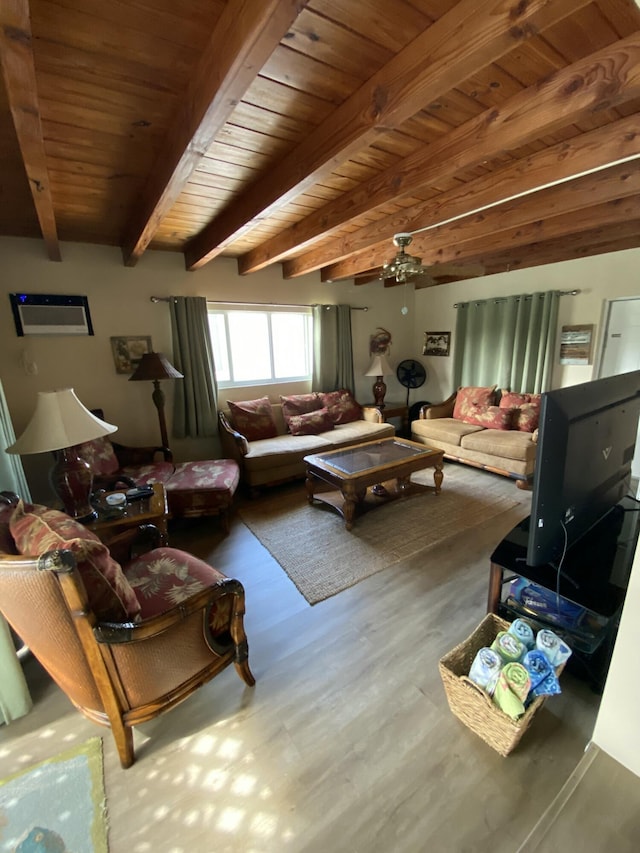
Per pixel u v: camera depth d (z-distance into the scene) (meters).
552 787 1.15
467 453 3.94
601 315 3.66
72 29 1.09
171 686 1.28
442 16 1.06
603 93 1.23
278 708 1.43
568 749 1.25
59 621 1.06
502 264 4.29
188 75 1.32
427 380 5.50
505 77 1.35
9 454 1.65
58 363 3.11
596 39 1.18
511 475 3.54
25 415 3.01
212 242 2.83
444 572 2.23
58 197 2.22
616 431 1.43
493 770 1.20
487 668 1.24
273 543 2.63
